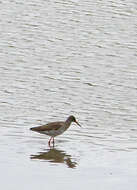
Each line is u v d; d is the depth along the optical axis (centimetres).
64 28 4184
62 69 3675
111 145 2709
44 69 3659
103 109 3166
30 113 3066
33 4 4550
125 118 3064
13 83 3450
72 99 3281
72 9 4453
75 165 2448
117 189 2206
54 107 3167
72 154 2586
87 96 3328
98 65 3741
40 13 4391
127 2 4600
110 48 3947
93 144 2720
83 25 4231
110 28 4200
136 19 4316
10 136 2761
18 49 3903
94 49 3941
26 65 3703
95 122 3003
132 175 2350
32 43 3988
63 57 3828
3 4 4538
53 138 2742
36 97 3281
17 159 2492
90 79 3556
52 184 2238
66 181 2272
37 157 2530
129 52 3909
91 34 4119
